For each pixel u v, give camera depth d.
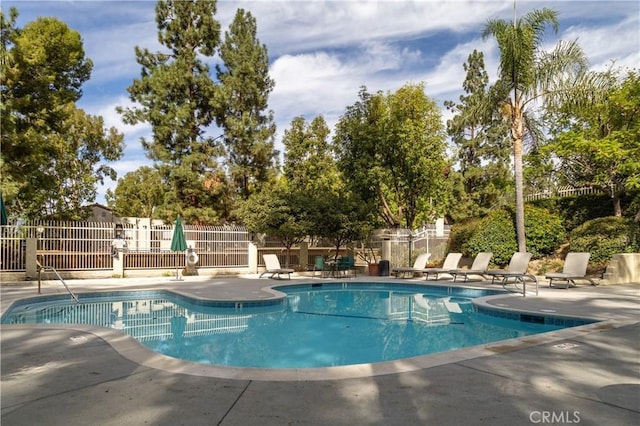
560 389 4.11
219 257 20.27
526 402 3.78
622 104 15.91
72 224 17.27
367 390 4.11
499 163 36.00
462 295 14.02
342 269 19.50
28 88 17.89
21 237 16.12
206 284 15.30
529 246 17.28
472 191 36.97
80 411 3.62
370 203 20.88
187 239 19.52
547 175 20.14
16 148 16.52
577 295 11.43
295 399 3.89
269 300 11.43
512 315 9.24
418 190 23.69
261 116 27.39
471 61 38.91
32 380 4.45
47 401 3.85
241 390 4.12
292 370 4.75
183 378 4.50
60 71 20.59
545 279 15.52
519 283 14.79
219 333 8.73
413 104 22.55
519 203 16.52
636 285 13.80
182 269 19.70
